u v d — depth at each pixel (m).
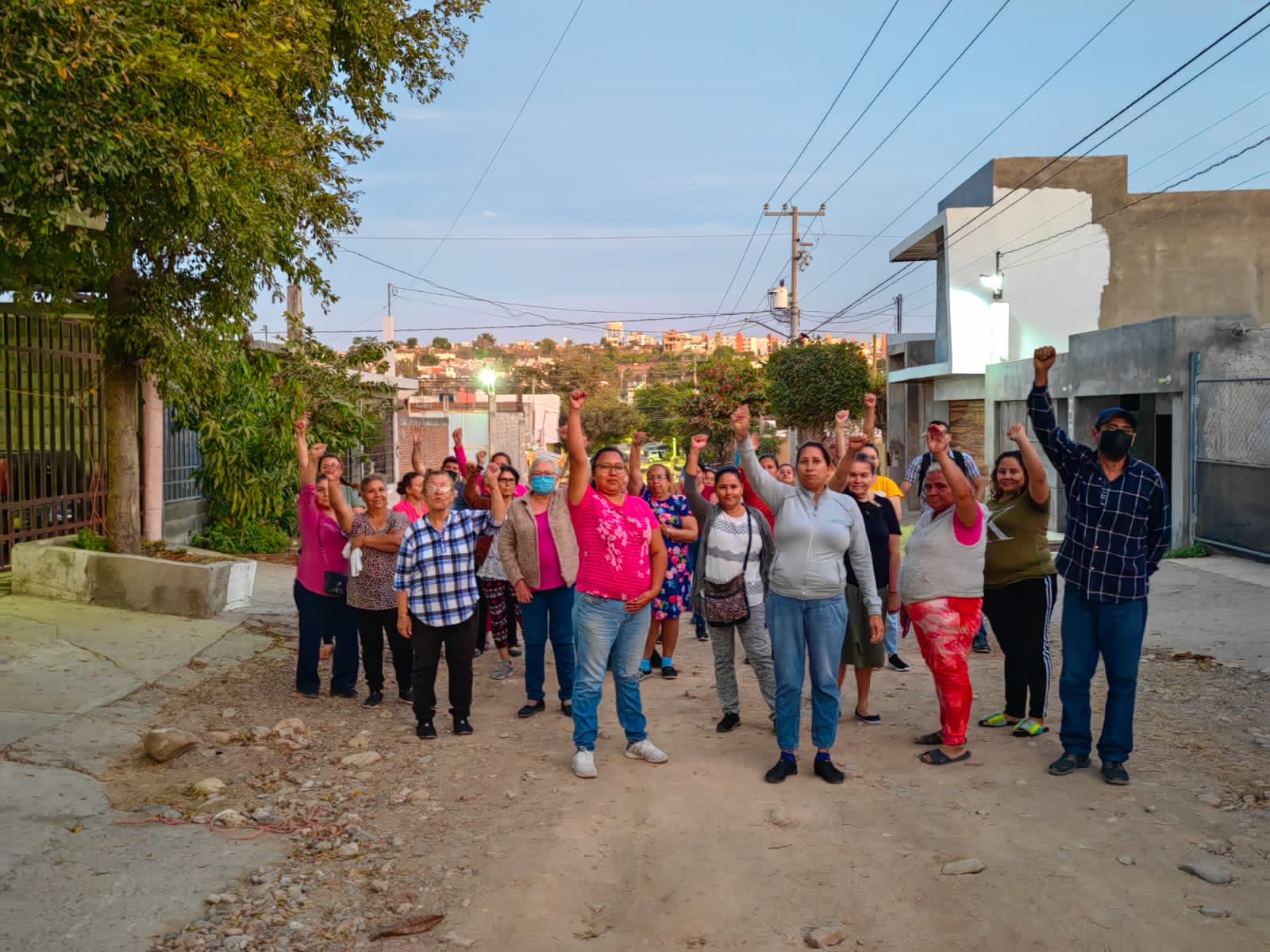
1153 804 5.10
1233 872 4.28
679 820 5.16
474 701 7.86
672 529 8.41
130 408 10.15
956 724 5.99
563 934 3.99
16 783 5.26
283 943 3.88
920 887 4.27
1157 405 16.67
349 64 12.32
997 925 3.92
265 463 16.09
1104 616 5.51
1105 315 26.48
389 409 16.38
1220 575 11.92
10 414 11.15
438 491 6.68
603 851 4.79
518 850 4.80
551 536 7.31
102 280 8.84
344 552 7.74
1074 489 5.65
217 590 9.92
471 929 4.04
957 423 28.61
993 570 6.51
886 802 5.31
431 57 12.95
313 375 13.83
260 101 8.09
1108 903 4.04
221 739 6.43
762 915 4.09
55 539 10.27
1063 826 4.87
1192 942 3.72
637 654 6.18
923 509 6.32
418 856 4.75
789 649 5.73
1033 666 6.46
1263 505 12.92
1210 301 26.38
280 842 4.89
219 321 9.88
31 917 3.93
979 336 26.58
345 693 7.87
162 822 5.01
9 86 5.53
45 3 5.50
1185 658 8.35
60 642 8.36
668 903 4.22
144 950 3.78
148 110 6.75
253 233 8.93
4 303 10.66
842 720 7.10
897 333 32.44
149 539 12.98
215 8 7.62
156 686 7.55
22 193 6.15
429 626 6.72
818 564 5.68
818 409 34.72
